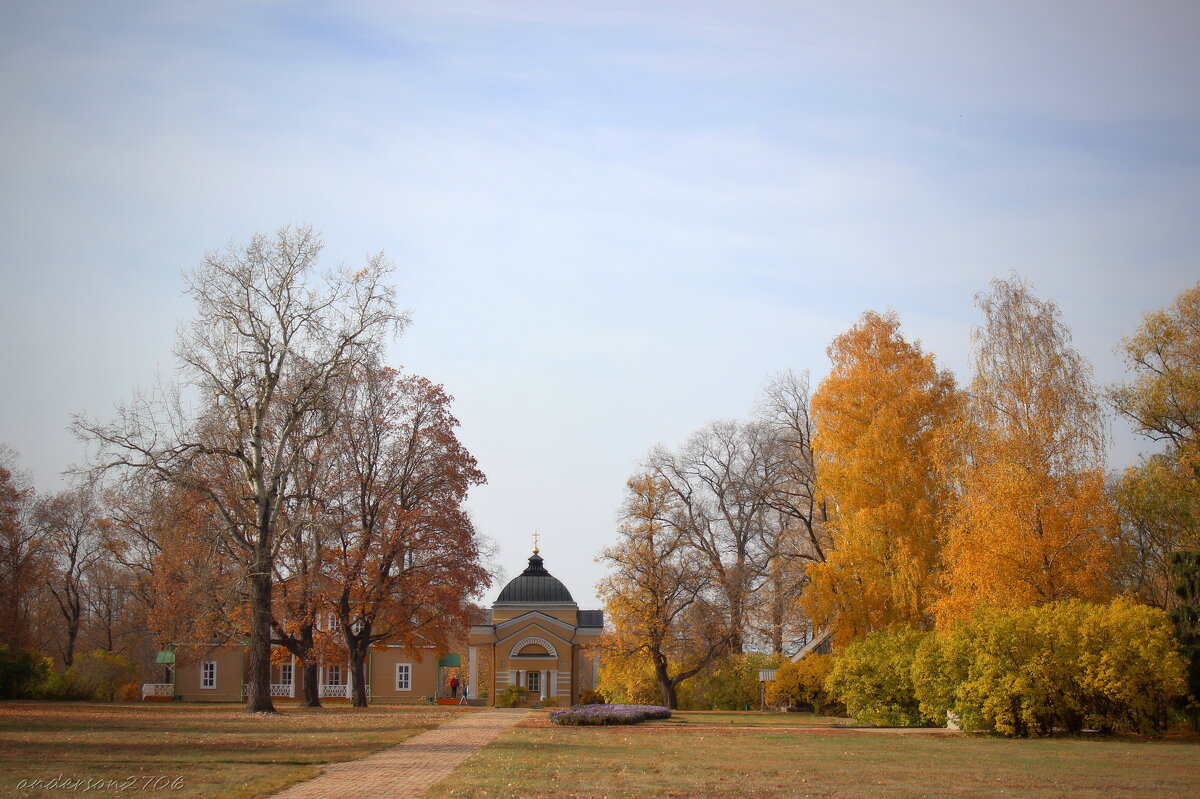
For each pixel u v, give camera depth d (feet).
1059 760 77.87
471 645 223.30
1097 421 117.60
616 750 83.97
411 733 97.50
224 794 53.47
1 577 179.01
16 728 91.15
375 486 159.12
